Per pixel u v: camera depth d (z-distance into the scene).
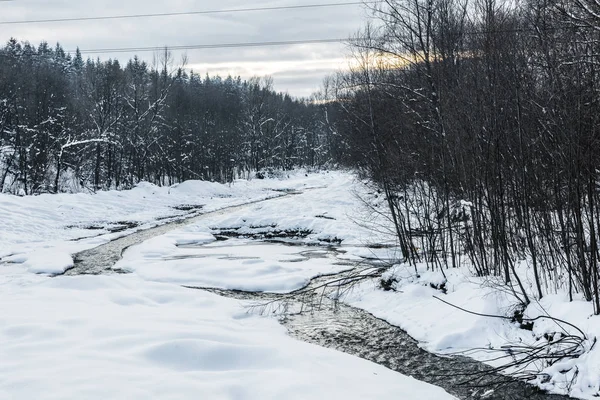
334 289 12.38
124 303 10.49
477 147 10.16
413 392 6.66
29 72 48.69
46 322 8.21
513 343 7.80
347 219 22.53
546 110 7.94
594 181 7.50
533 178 8.73
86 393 5.61
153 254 17.05
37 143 39.16
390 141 12.85
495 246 9.88
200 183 40.28
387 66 18.22
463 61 12.02
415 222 13.65
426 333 8.98
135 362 6.72
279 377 6.57
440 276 10.73
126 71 52.88
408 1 18.17
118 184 44.88
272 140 72.12
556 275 8.42
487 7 9.64
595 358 6.45
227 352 7.33
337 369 7.28
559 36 8.27
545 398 6.42
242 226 23.47
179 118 53.94
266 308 10.80
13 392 5.55
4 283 12.58
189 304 10.82
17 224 21.03
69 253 17.08
